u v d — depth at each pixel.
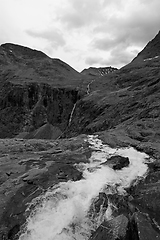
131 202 7.59
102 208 7.25
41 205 7.61
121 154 13.22
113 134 18.16
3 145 15.73
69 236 6.30
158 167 10.70
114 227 5.45
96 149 14.45
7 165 11.30
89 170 10.62
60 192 8.38
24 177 9.70
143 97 33.72
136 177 9.92
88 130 37.31
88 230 6.53
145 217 5.91
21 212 7.24
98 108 44.47
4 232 6.40
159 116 20.78
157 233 5.18
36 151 14.46
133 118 25.28
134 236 5.24
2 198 7.99
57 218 6.96
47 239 6.18
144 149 13.66
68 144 16.05
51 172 10.27
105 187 8.77
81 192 8.40
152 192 7.96
